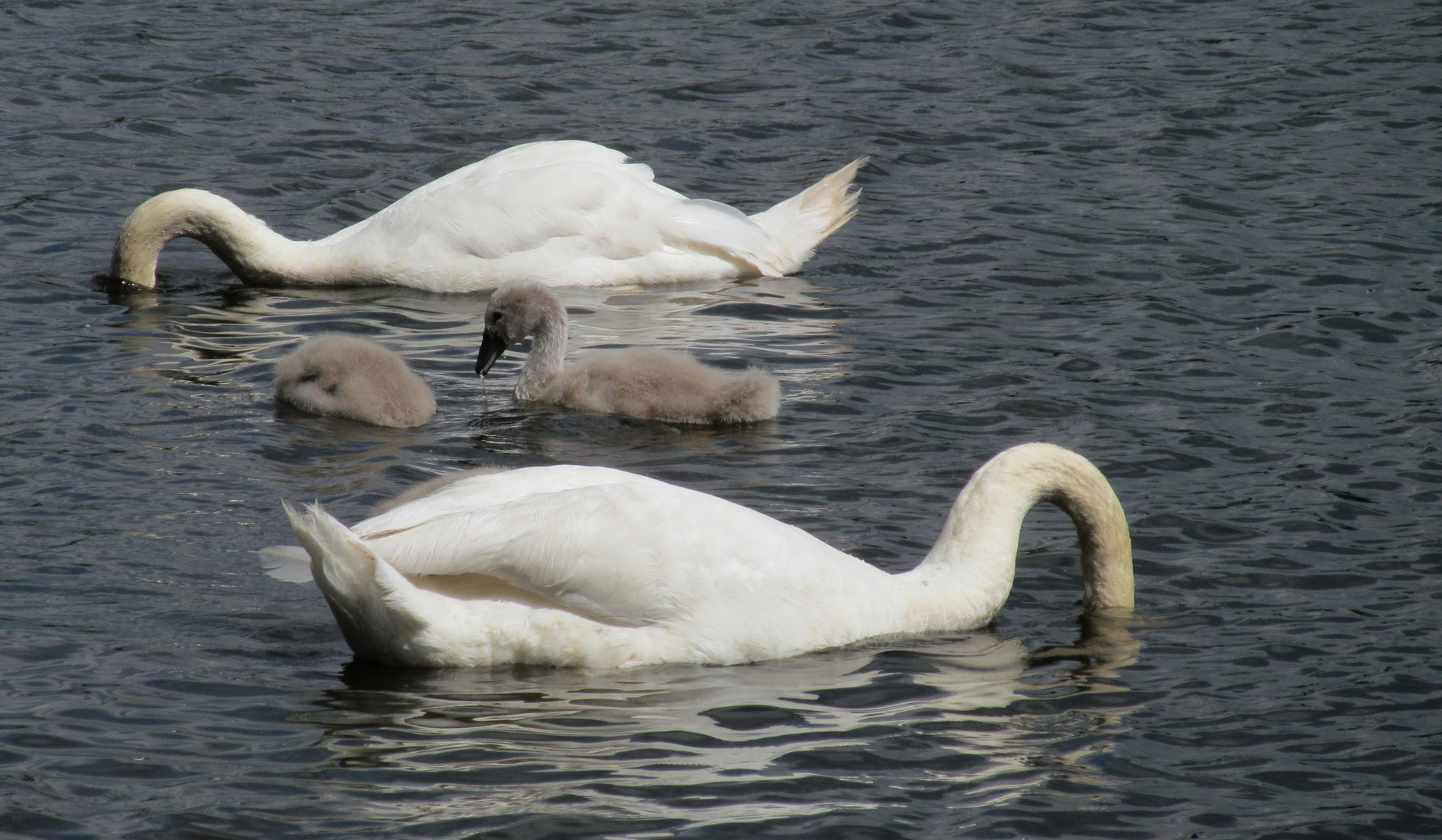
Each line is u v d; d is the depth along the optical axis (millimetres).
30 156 21859
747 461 13719
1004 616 10961
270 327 17297
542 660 9781
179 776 8422
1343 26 30391
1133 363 16125
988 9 31141
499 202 18906
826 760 8805
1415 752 9109
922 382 15656
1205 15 31188
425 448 13984
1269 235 20391
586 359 15430
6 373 15195
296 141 23094
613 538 9789
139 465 13016
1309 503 12789
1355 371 15945
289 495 12531
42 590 10609
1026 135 24438
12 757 8539
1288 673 10070
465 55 27281
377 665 9773
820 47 28453
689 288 19047
